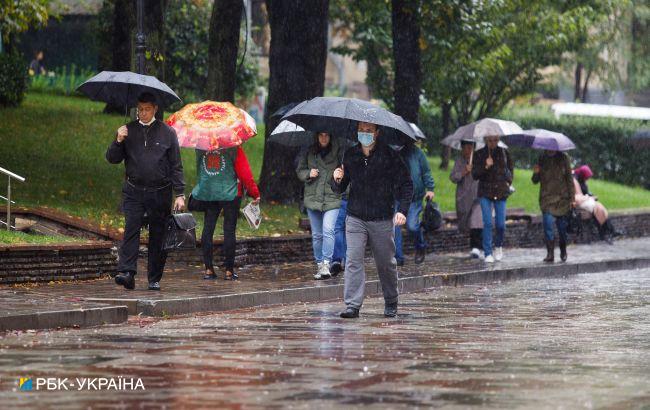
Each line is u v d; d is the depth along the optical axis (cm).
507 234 5575
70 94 7900
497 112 7969
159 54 4481
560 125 9231
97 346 2222
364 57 7250
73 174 4922
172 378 1853
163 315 2802
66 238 3497
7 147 5259
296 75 5166
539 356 2180
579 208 6094
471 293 3716
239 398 1683
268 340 2358
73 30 9519
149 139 3022
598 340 2475
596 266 4903
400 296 3572
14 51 6688
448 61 6744
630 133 9050
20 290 2994
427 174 4400
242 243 3991
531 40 7356
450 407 1631
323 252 3616
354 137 3119
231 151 3444
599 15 7575
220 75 5416
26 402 1644
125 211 3042
